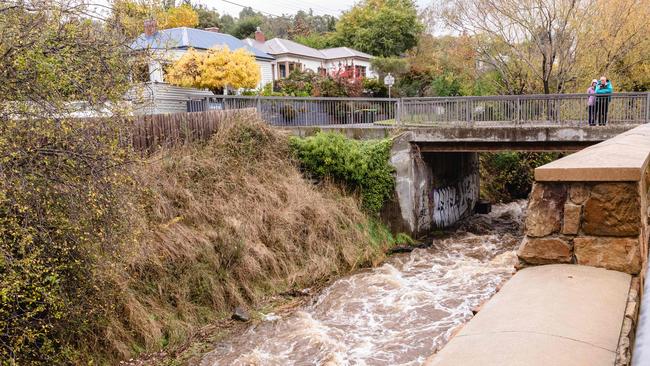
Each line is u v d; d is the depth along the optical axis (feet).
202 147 51.42
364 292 42.88
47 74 24.75
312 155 56.29
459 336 6.57
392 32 184.85
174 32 112.16
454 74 115.55
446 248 57.93
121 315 32.22
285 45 148.97
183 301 35.88
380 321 37.01
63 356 27.58
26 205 22.85
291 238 47.29
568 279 8.73
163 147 47.91
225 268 40.42
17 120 24.17
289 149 57.16
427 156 63.52
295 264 45.85
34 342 25.39
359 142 59.82
